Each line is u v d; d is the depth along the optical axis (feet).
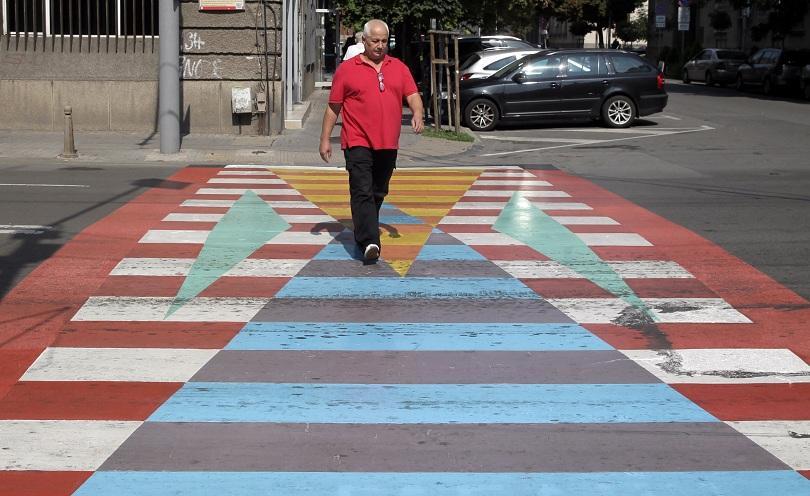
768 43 179.42
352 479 14.96
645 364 20.44
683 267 29.09
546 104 77.92
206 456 15.78
